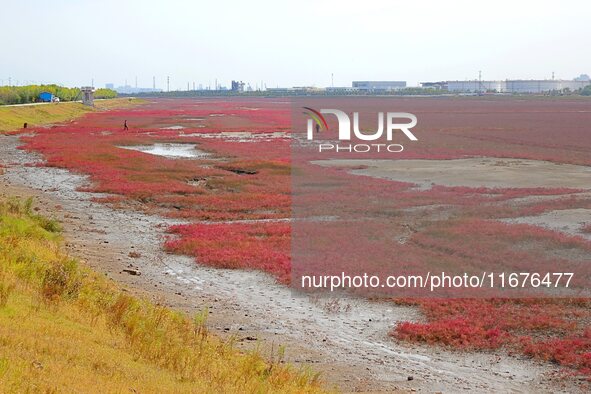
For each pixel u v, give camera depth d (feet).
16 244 66.69
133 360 43.01
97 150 211.41
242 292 77.20
